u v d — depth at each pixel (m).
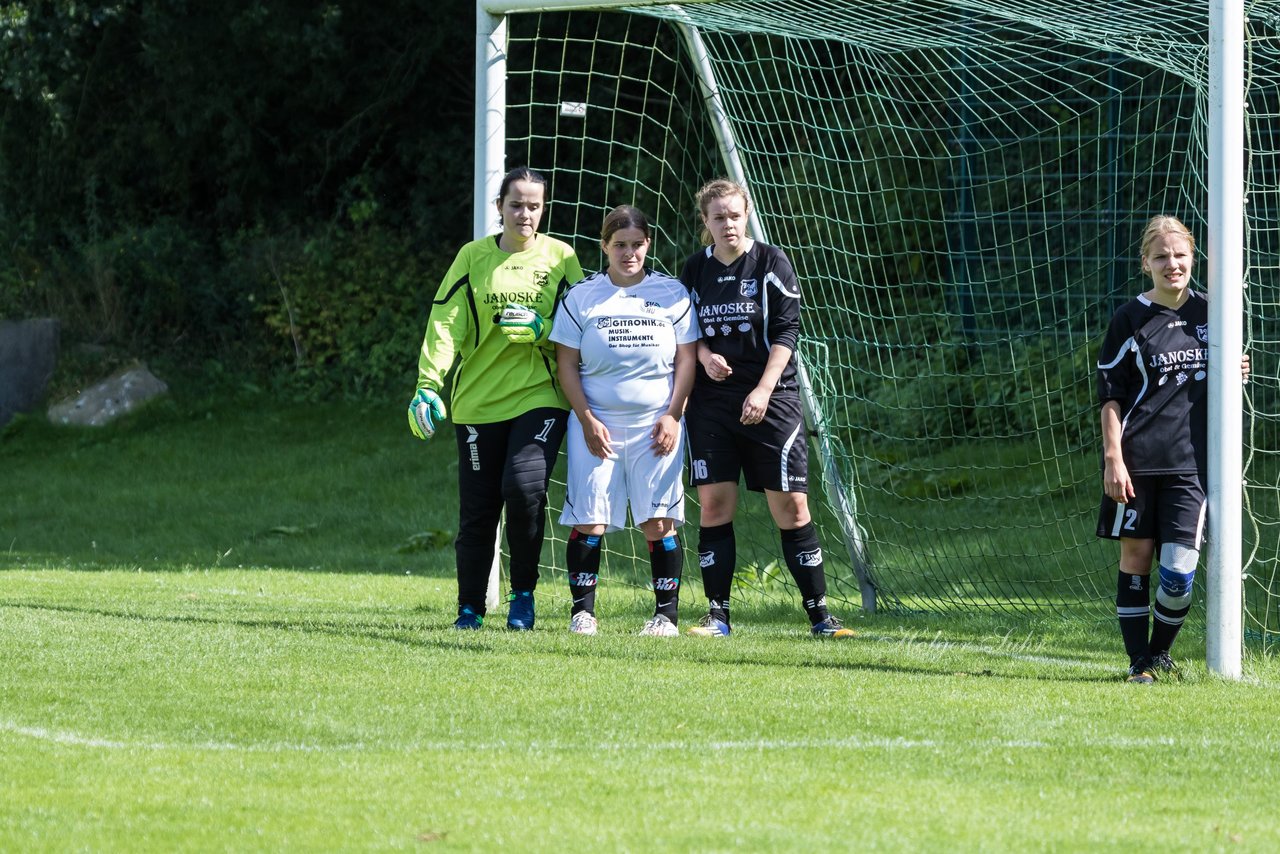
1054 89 48.78
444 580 36.72
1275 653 23.75
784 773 14.62
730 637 24.47
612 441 24.39
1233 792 14.22
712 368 24.33
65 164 77.69
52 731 16.36
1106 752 15.75
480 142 28.41
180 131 73.69
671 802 13.52
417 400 24.50
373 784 14.15
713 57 38.12
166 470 59.72
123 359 72.25
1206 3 26.52
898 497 41.72
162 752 15.44
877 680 19.91
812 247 40.19
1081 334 47.34
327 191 78.12
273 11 70.19
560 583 34.47
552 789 13.95
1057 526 38.28
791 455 24.78
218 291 75.44
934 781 14.43
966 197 50.50
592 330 24.11
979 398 47.81
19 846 12.18
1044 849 12.26
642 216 24.42
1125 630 20.88
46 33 69.44
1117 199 47.12
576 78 66.31
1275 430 39.75
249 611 27.58
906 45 31.12
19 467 63.06
